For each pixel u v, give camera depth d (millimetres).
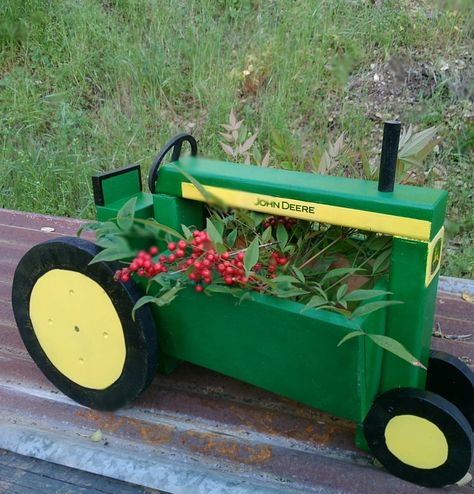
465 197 3066
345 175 3174
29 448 1598
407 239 1286
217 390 1791
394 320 1374
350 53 3762
